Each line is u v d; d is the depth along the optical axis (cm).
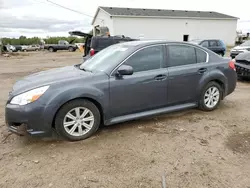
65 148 313
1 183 242
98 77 338
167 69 391
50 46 3381
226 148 312
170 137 344
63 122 320
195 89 425
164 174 255
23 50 3972
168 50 398
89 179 247
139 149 309
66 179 248
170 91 396
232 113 449
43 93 304
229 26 3362
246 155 294
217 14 3469
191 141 331
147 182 242
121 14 2794
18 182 243
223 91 468
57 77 341
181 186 236
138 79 362
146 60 376
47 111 304
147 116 385
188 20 3103
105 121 352
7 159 287
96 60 411
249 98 563
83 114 334
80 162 279
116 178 249
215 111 460
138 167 268
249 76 738
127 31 2822
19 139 339
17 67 1342
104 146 318
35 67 1335
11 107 302
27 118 298
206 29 3238
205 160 283
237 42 3497
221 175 254
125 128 377
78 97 320
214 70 441
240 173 257
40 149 310
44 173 258
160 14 3016
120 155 294
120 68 343
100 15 3141
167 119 416
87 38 1027
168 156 292
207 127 381
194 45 432
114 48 417
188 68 411
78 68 411
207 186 236
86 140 336
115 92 347
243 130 370
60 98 309
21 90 314
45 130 309
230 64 469
